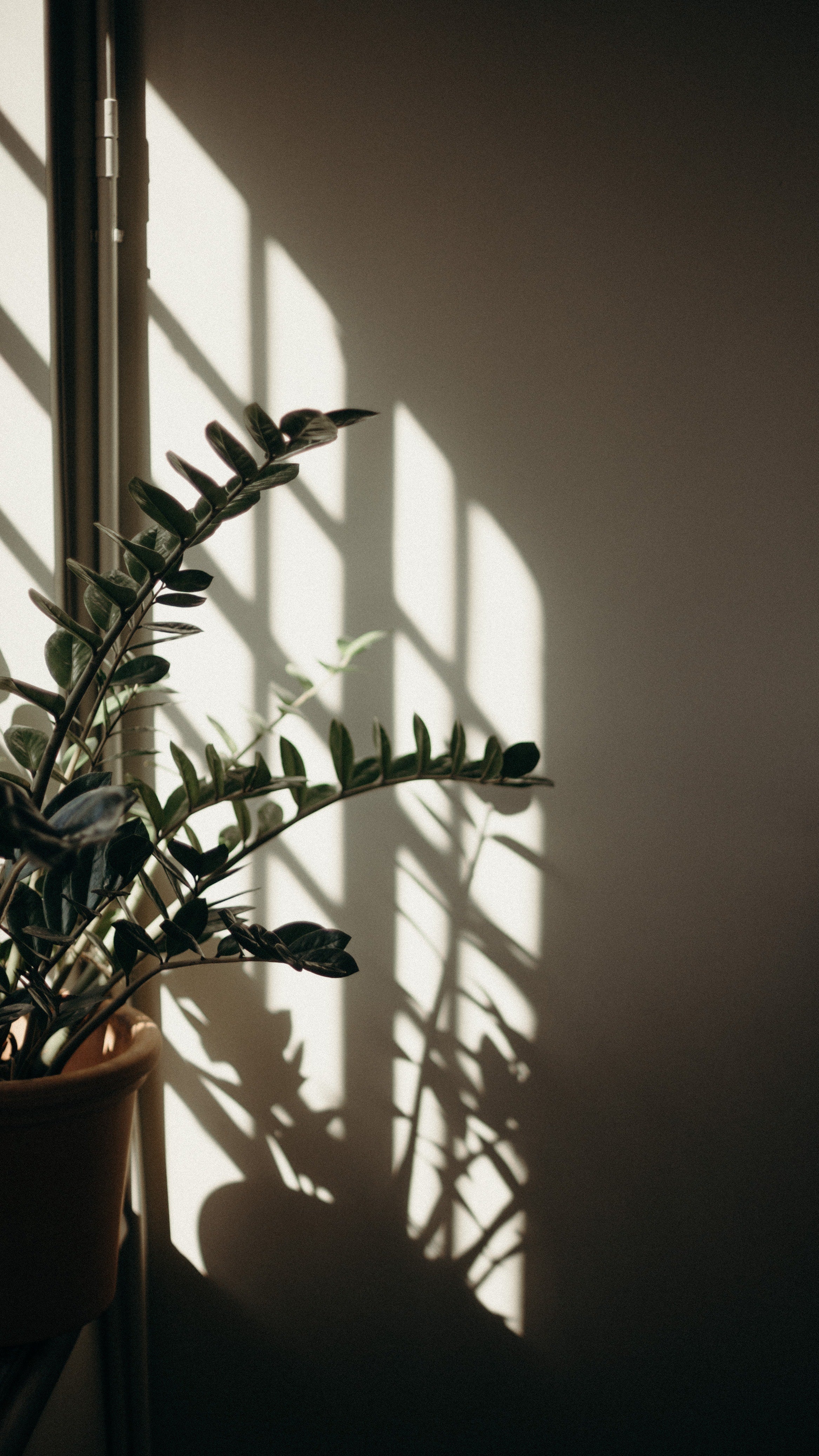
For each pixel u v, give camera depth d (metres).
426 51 1.96
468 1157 2.04
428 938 2.02
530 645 2.01
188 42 1.94
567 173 1.97
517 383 1.99
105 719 1.78
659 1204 2.04
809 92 1.97
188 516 1.60
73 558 1.91
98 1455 1.98
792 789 2.02
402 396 1.98
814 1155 2.04
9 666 1.88
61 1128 1.63
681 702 2.01
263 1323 2.04
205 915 1.65
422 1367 2.05
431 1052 2.03
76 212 1.90
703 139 1.98
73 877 1.65
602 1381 2.06
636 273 1.98
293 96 1.95
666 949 2.03
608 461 2.00
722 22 1.97
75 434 1.92
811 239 1.98
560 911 2.02
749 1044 2.03
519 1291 2.05
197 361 1.96
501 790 2.01
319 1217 2.04
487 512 1.99
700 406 1.99
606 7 1.96
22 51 1.85
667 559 2.00
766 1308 2.05
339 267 1.97
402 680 2.00
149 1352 2.04
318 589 2.00
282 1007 2.02
